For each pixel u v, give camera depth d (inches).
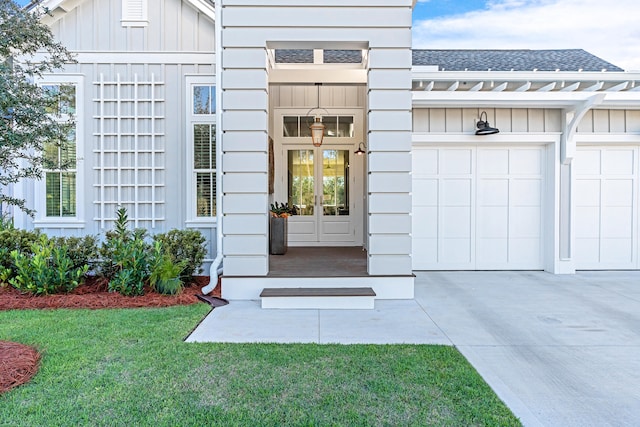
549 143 285.4
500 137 282.2
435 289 236.7
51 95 164.6
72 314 179.8
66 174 266.7
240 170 213.2
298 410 98.7
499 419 95.3
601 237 294.7
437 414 97.3
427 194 293.3
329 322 173.5
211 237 268.8
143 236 241.4
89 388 108.3
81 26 263.6
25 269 211.9
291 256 290.7
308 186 364.5
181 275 236.4
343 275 216.8
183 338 149.0
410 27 213.0
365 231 342.0
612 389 112.2
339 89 362.3
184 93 266.5
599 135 283.9
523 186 293.6
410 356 133.3
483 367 126.4
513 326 167.8
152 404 100.7
